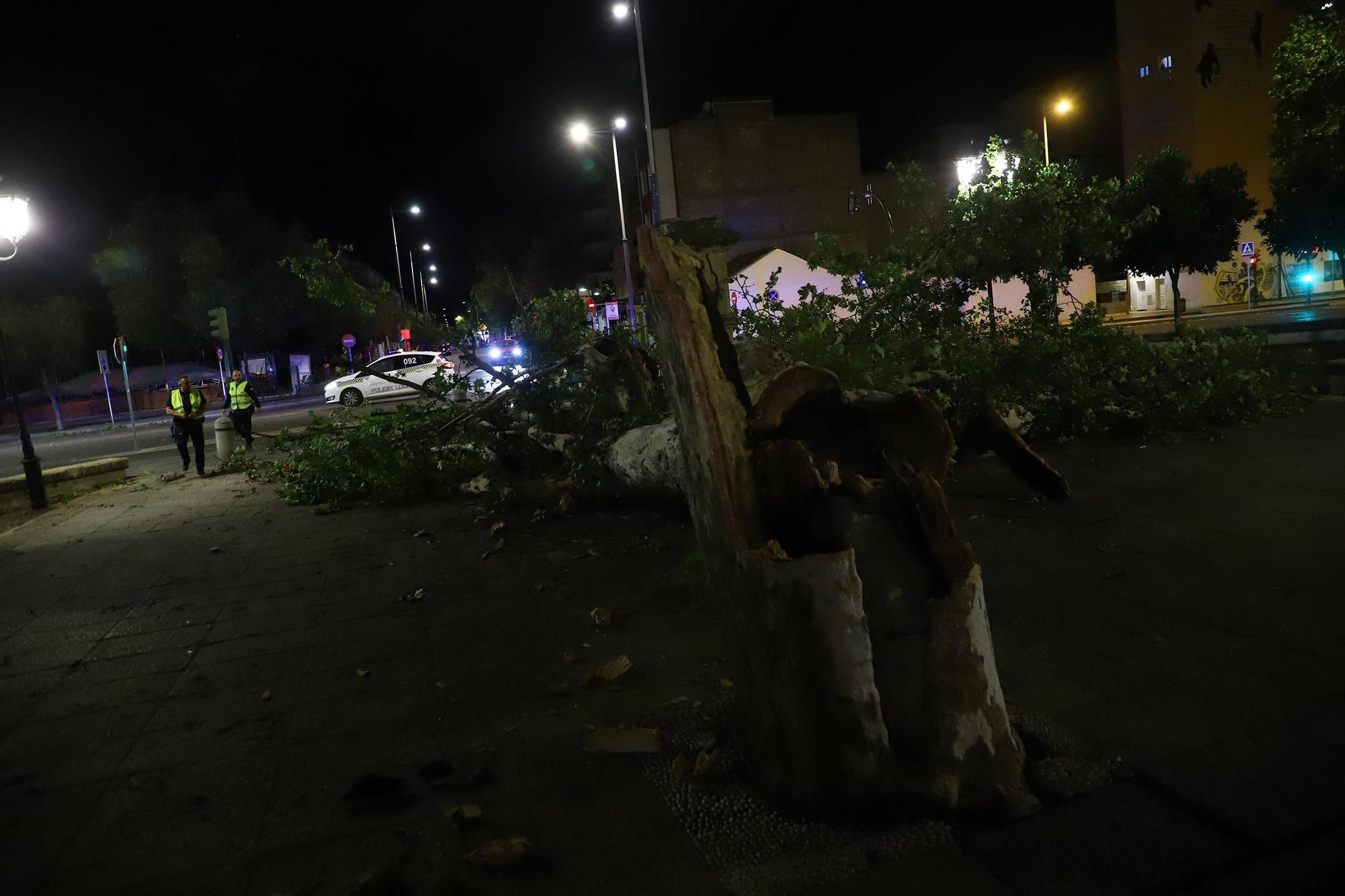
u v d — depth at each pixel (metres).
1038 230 8.93
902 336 9.30
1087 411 9.24
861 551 3.11
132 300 43.41
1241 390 9.70
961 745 3.00
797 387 3.35
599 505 8.56
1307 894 2.53
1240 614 4.54
